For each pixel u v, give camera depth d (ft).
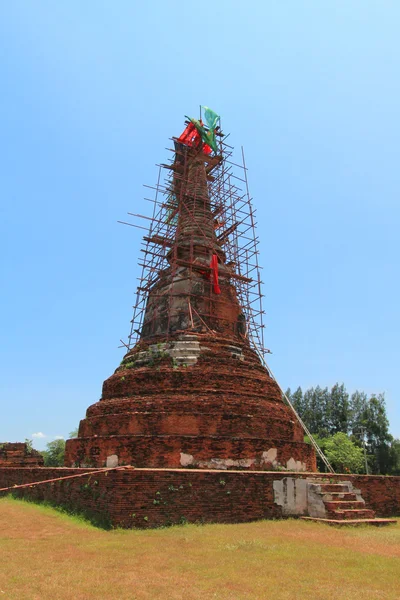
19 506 71.15
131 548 43.96
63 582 32.89
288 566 38.83
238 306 101.55
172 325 93.56
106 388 89.30
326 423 256.11
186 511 57.21
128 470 55.52
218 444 70.74
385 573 37.40
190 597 30.58
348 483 71.87
